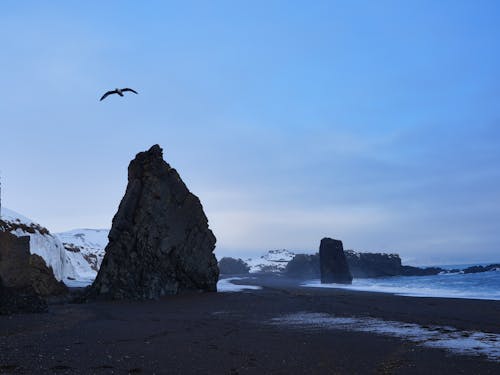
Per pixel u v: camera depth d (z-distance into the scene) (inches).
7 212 1772.9
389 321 835.4
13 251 1152.8
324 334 678.5
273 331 710.5
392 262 6003.9
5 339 591.2
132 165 1684.3
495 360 491.5
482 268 6279.5
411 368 455.2
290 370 441.7
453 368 455.8
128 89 620.4
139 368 433.7
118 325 766.5
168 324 791.1
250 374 423.5
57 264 1915.6
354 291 1780.3
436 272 6294.3
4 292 962.1
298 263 5423.2
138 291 1466.5
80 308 1143.0
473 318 872.9
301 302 1248.8
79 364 442.3
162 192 1606.8
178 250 1594.5
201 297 1466.5
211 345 570.3
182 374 417.7
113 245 1557.6
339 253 3189.0
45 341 578.2
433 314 944.9
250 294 1556.3
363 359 494.9
